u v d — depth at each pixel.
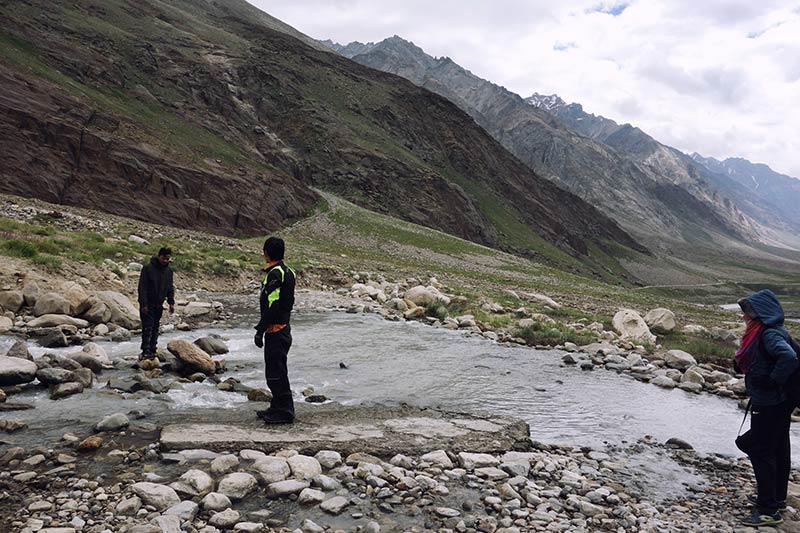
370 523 5.18
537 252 137.75
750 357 6.61
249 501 5.60
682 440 9.38
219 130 95.44
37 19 91.69
